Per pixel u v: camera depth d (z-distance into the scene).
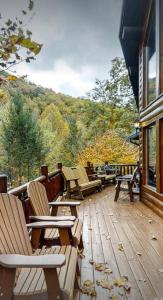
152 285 2.80
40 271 2.05
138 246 4.01
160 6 6.16
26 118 18.59
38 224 2.75
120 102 26.97
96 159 17.39
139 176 8.23
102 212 6.46
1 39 2.26
